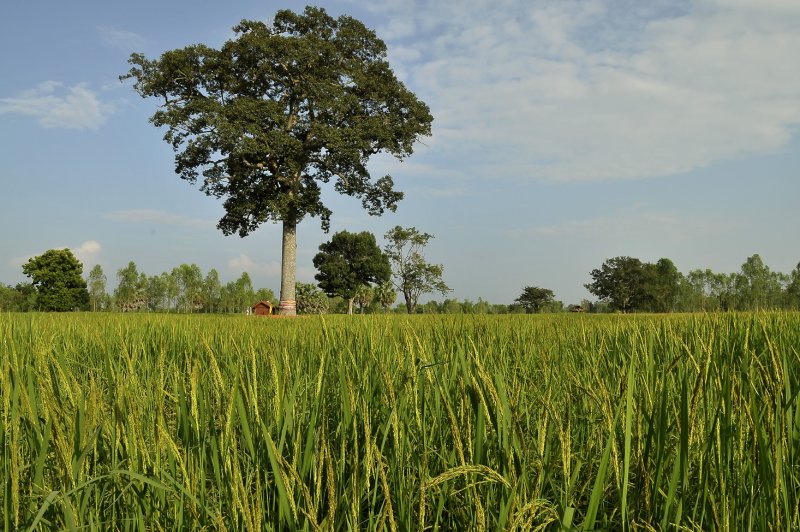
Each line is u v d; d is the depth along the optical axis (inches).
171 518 77.4
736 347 123.2
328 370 125.8
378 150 1348.4
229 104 1214.9
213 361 94.1
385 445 90.0
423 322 267.1
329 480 62.7
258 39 1202.0
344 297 2950.3
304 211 1286.9
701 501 73.5
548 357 143.3
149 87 1244.5
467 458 78.9
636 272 3339.1
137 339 211.3
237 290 3070.9
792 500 71.7
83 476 76.1
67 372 107.2
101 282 2704.2
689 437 72.8
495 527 67.7
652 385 89.6
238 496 65.9
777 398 69.4
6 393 77.3
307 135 1322.6
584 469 86.6
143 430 93.0
